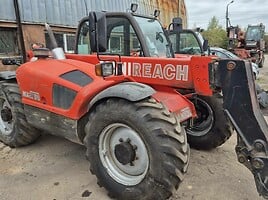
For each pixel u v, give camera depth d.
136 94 2.65
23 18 7.70
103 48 2.98
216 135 4.09
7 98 4.20
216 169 3.70
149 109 2.64
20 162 3.84
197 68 2.94
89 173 3.54
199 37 7.99
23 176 3.47
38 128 3.88
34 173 3.54
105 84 2.98
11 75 4.32
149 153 2.60
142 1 13.79
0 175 3.49
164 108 2.70
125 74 3.44
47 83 3.46
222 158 4.04
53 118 3.47
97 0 10.41
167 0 16.59
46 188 3.21
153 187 2.62
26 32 7.81
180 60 3.08
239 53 18.05
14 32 7.62
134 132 2.76
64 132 3.40
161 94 3.26
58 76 3.39
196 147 4.33
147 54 3.43
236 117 2.54
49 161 3.87
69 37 9.21
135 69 3.37
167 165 2.52
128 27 3.49
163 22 15.95
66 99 3.27
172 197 3.04
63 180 3.38
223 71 2.60
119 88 2.76
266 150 2.41
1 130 4.40
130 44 3.51
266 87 10.88
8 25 7.32
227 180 3.42
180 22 6.78
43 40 8.27
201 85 2.94
